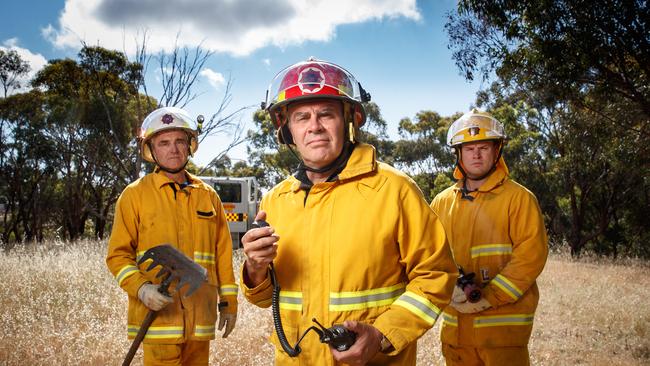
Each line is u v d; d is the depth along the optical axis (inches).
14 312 218.8
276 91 77.0
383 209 71.0
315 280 71.1
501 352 118.7
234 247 627.5
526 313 120.1
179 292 119.6
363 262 69.7
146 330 113.6
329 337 61.7
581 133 672.4
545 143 975.0
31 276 280.5
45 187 1051.3
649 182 822.5
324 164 74.4
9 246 459.5
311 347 70.3
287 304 73.7
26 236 1041.5
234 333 198.4
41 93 959.6
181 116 129.6
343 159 74.7
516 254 119.6
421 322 66.9
